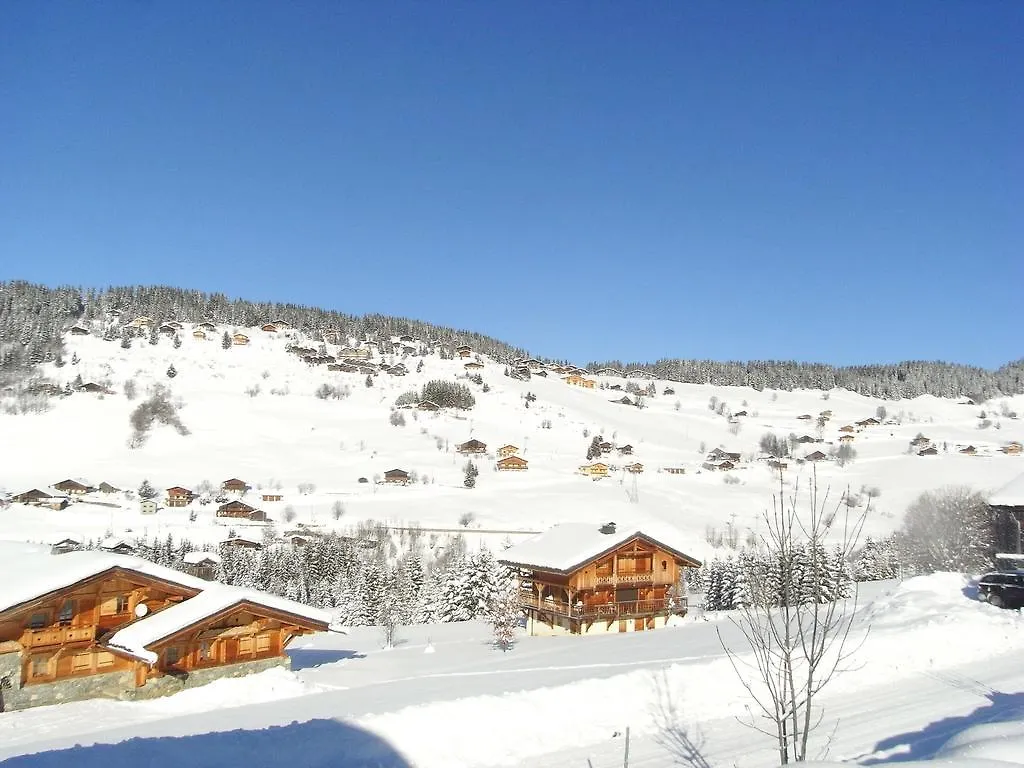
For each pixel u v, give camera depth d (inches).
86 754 448.5
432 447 5546.3
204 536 3329.2
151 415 5403.5
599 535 1728.6
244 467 4857.3
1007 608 952.9
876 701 601.3
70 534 3157.0
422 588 2701.8
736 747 500.4
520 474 4849.9
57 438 4963.1
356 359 7711.6
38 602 920.9
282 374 6884.8
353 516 3759.8
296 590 2938.0
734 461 5531.5
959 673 683.4
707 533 3395.7
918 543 2305.6
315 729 503.8
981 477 4660.4
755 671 661.9
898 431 7185.0
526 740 515.8
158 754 455.2
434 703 543.2
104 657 994.7
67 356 6446.9
